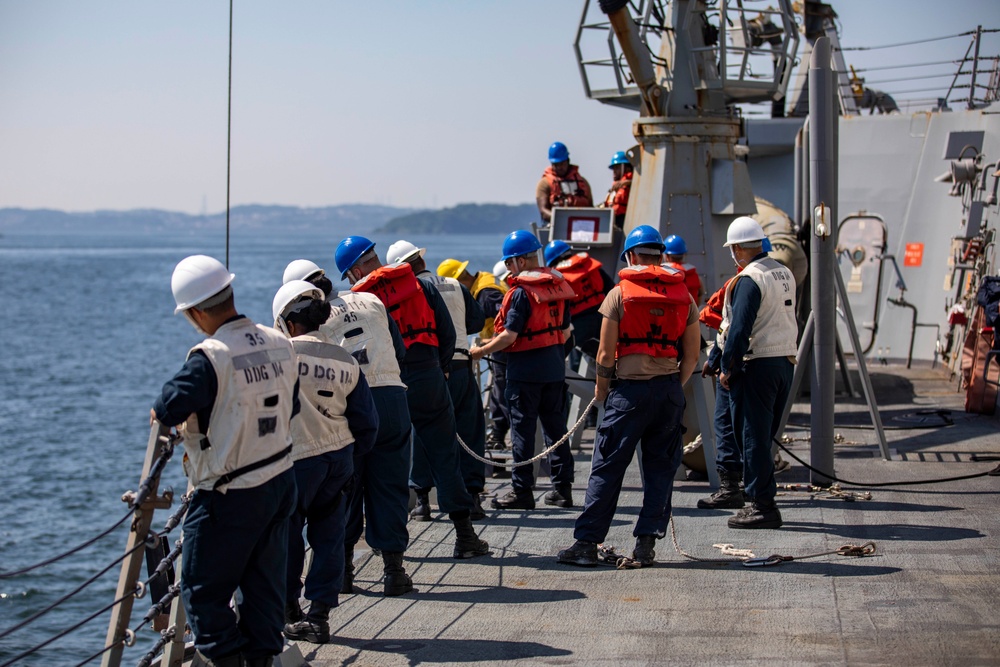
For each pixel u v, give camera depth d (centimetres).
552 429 805
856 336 916
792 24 1070
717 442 787
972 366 1132
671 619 543
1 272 12556
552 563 655
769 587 588
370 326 602
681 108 1067
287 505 450
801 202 1170
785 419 865
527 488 802
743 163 1083
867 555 639
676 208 1060
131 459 2347
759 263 691
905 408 1148
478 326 780
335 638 535
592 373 979
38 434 2653
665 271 626
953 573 601
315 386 513
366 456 602
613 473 636
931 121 1443
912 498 783
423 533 745
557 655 500
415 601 591
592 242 1111
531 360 783
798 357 849
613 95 1128
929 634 507
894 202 1467
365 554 695
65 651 1223
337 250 695
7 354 4572
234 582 440
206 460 428
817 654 488
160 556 643
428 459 673
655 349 621
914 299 1447
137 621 1344
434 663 496
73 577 1503
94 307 7350
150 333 5553
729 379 687
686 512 771
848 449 963
